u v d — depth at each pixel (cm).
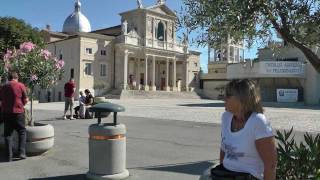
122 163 789
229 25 603
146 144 1258
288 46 728
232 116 368
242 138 351
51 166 907
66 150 1108
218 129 1697
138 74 7425
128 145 1237
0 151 1052
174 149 1167
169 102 5191
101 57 6781
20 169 875
